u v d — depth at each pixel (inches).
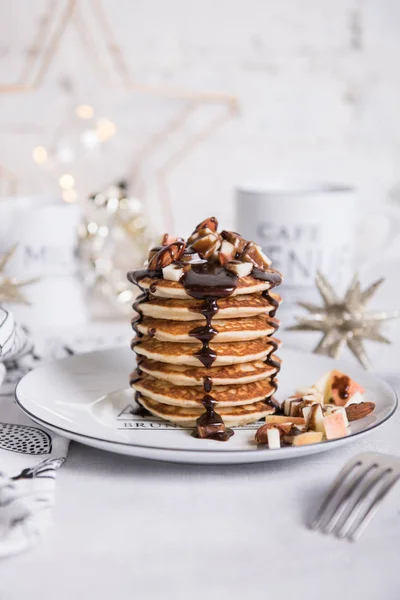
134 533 30.2
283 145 56.9
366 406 35.0
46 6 53.0
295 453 32.2
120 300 51.8
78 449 34.2
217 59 54.9
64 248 45.5
